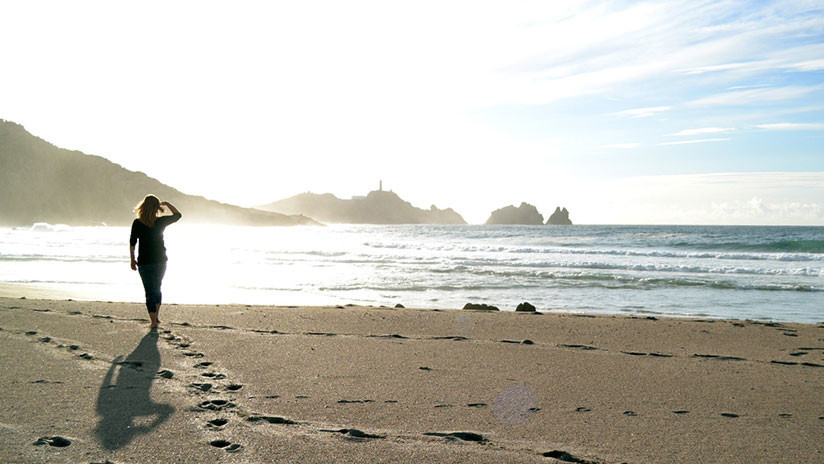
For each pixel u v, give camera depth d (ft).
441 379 16.51
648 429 12.44
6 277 58.34
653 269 76.07
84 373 15.75
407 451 10.69
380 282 60.59
